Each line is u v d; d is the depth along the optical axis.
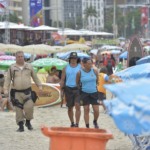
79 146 14.08
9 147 23.09
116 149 22.62
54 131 14.22
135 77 21.41
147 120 10.88
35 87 39.94
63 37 135.25
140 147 19.50
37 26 106.12
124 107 11.57
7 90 26.78
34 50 72.62
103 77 35.91
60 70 50.41
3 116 34.19
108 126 29.61
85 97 26.78
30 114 27.23
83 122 31.09
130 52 49.12
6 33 91.06
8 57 67.50
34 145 23.56
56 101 40.19
